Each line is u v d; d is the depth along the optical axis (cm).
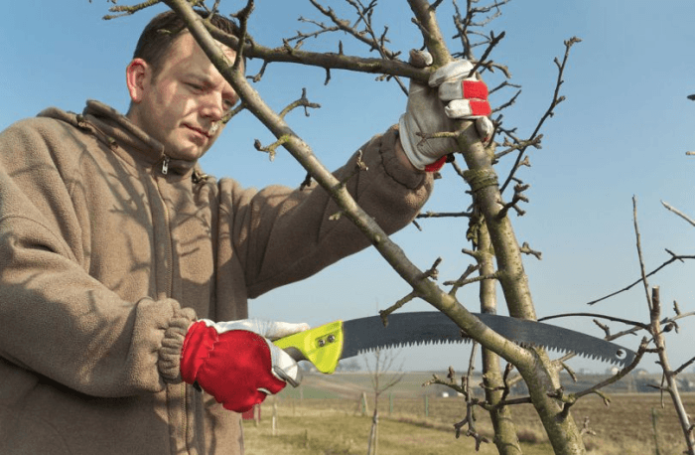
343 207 148
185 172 217
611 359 166
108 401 168
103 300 148
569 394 162
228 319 212
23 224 153
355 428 2578
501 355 160
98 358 144
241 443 208
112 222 184
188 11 148
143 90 204
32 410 160
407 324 172
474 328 154
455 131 175
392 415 3319
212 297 215
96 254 179
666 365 180
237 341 151
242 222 235
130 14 147
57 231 167
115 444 165
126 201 191
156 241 197
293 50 173
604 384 154
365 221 148
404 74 177
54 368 145
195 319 156
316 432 2364
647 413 2936
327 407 4478
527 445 1906
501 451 221
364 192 205
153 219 200
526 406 3550
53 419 160
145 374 142
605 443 1856
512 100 242
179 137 202
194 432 183
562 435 162
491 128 172
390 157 199
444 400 5731
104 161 193
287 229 222
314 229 218
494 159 191
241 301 222
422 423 2764
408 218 211
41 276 148
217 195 241
